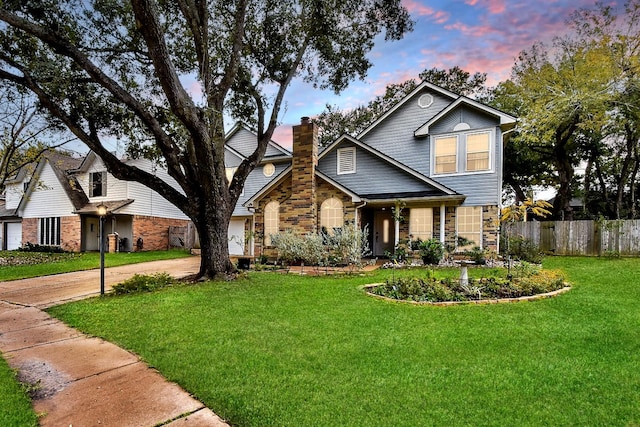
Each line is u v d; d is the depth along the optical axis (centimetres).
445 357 427
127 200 2014
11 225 2634
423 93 1606
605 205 2308
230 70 993
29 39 864
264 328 540
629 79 1611
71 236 2138
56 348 492
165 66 766
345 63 1202
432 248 1252
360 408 317
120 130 1088
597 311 602
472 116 1451
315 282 909
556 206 2217
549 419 298
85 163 2156
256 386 361
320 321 570
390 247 1565
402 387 355
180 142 1084
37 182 2192
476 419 300
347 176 1592
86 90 970
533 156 2212
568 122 1805
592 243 1535
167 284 899
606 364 402
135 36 977
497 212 1380
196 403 338
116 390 366
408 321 563
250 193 2036
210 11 1045
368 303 680
